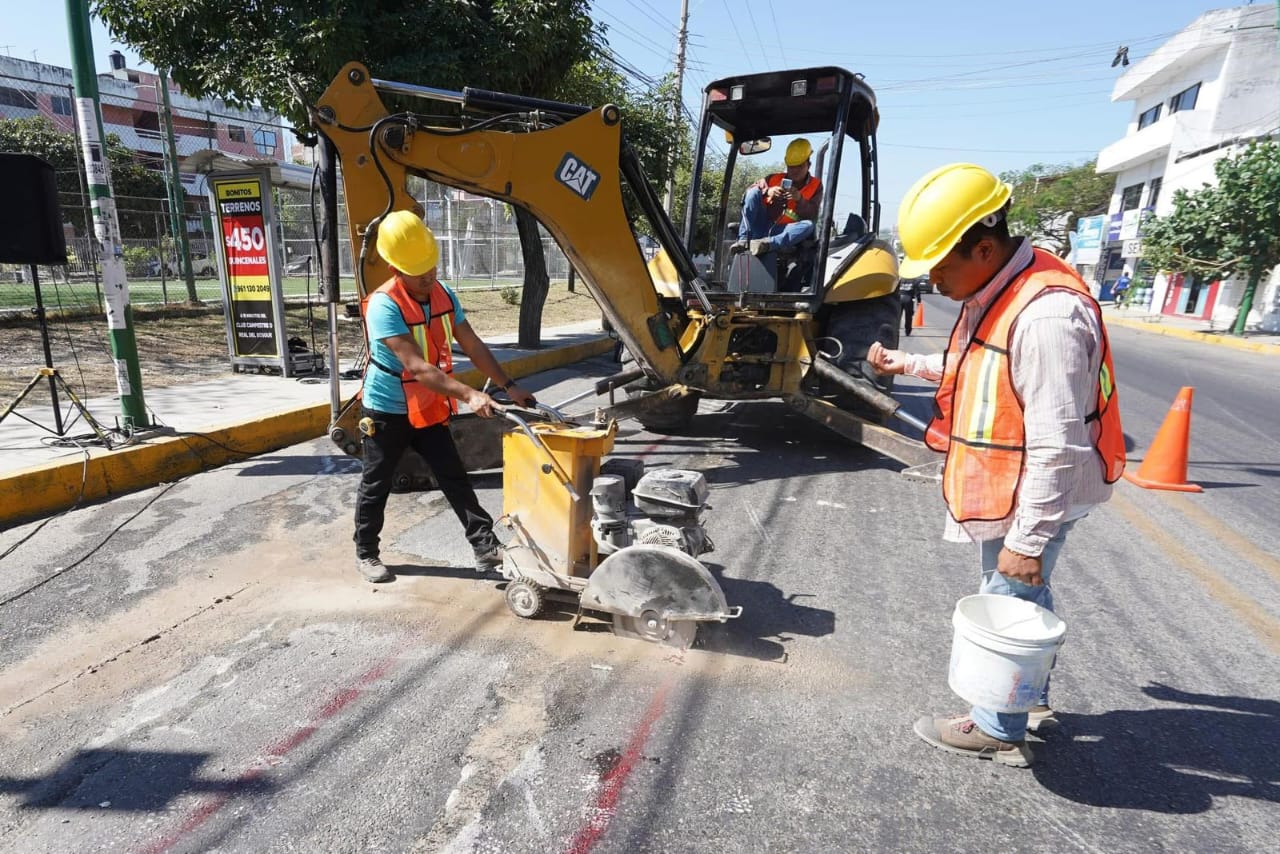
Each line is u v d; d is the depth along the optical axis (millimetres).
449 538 4129
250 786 2203
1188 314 24438
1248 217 17062
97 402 6527
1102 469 2062
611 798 2178
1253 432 7359
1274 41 23938
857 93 5805
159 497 4754
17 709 2555
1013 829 2094
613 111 4676
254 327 8234
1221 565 3988
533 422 3211
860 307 6215
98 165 4840
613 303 5098
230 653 2930
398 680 2760
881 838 2051
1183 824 2125
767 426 7090
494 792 2193
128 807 2117
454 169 4445
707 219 14664
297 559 3822
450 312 3453
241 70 7723
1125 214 30781
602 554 3215
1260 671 2947
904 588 3641
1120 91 32344
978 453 2082
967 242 1992
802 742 2451
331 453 5871
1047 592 2277
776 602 3465
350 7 7754
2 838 2002
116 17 7688
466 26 8359
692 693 2707
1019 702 2141
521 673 2818
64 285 15539
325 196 4363
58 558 3789
